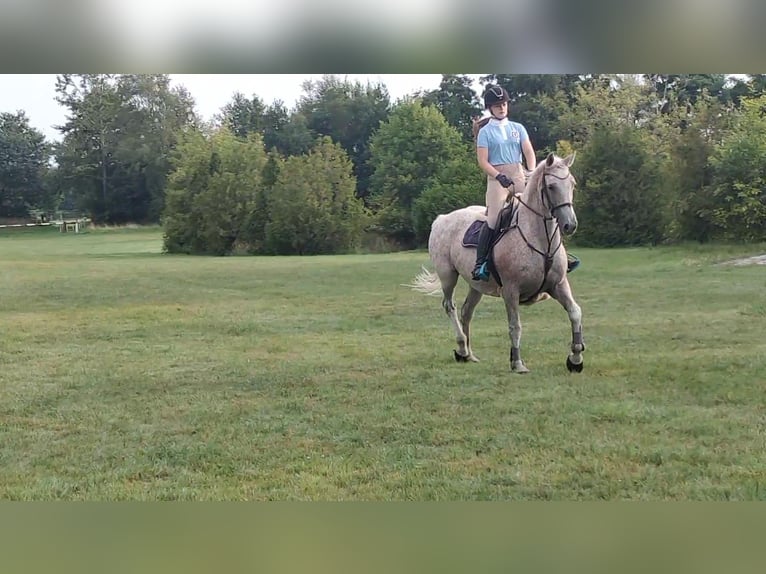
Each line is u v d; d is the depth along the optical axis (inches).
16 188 2326.5
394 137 1679.4
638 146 1150.3
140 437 235.0
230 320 494.3
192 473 202.1
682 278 664.4
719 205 991.0
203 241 1433.3
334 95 2194.9
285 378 313.0
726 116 1040.2
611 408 244.8
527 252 291.1
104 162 2172.7
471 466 199.2
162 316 518.0
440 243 342.0
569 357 305.4
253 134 1549.0
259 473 200.4
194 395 288.2
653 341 371.6
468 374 306.0
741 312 456.1
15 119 2356.1
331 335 428.8
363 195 2037.4
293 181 1419.8
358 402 269.0
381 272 850.8
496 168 301.3
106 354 378.9
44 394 292.4
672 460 197.2
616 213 1149.1
